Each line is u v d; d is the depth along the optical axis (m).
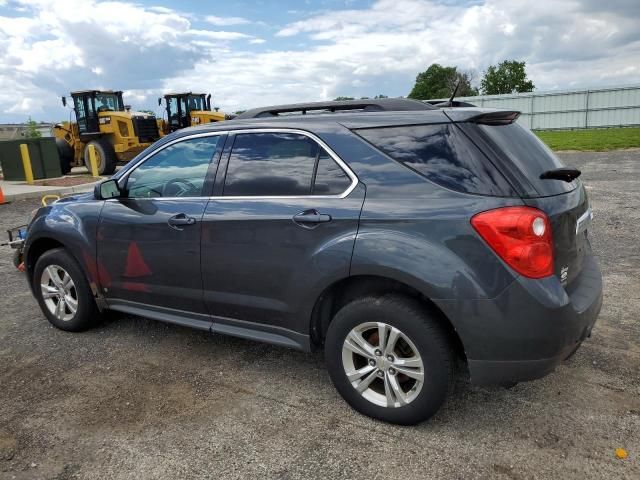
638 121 34.56
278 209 3.14
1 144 16.72
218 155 3.53
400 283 2.85
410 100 3.12
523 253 2.50
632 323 4.16
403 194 2.79
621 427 2.86
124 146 18.88
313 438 2.86
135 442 2.87
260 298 3.29
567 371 3.48
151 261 3.75
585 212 3.08
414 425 2.92
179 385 3.49
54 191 14.12
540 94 37.12
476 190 2.63
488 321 2.55
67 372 3.71
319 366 3.73
